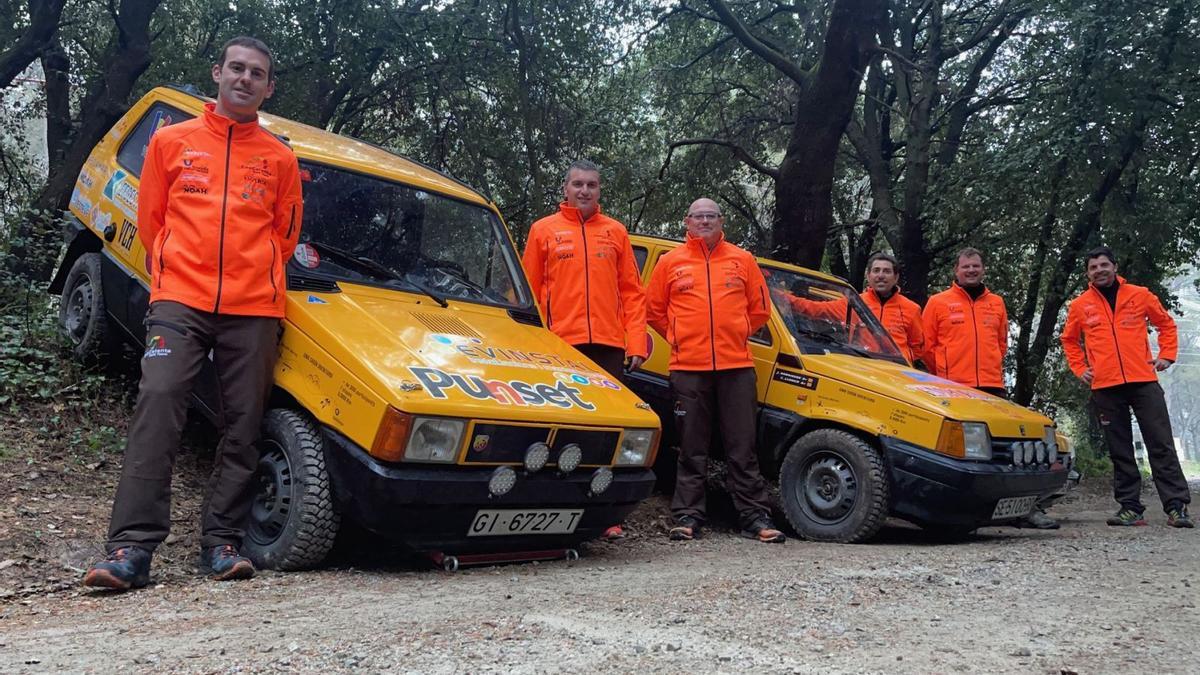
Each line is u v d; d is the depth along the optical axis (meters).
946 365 8.28
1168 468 7.64
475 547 4.46
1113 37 13.27
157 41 16.64
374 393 4.02
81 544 4.36
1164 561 5.09
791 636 3.04
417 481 3.98
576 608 3.45
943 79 19.00
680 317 6.39
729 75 20.84
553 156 17.28
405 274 5.24
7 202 12.43
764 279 6.61
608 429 4.62
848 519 6.20
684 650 2.82
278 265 4.37
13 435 5.58
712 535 6.41
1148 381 7.73
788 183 13.27
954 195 15.47
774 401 6.76
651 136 19.86
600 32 17.95
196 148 4.27
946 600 3.76
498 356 4.73
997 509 6.15
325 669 2.57
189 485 5.43
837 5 12.94
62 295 6.62
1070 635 3.17
